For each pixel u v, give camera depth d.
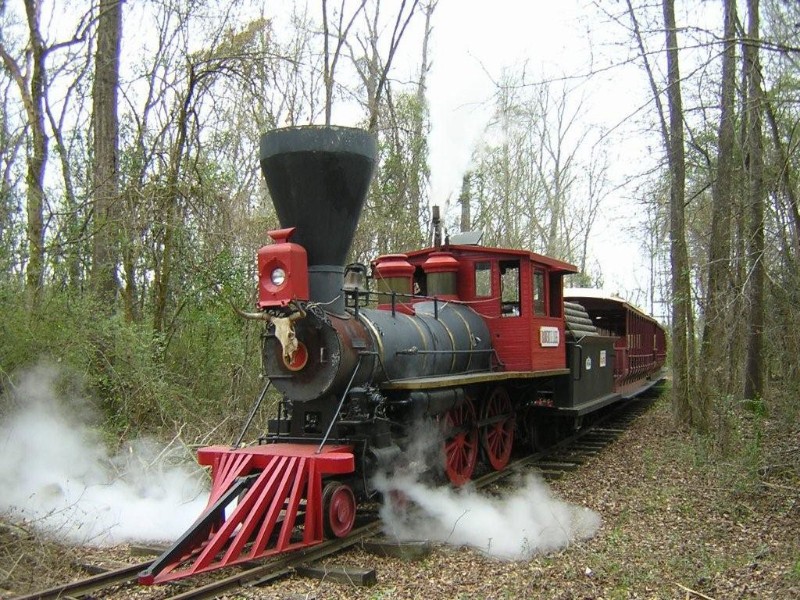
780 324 13.71
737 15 10.26
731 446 10.28
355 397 6.89
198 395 11.23
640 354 19.91
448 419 8.81
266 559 5.97
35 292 9.28
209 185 11.62
